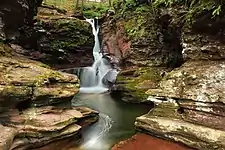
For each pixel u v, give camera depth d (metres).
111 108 13.52
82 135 10.02
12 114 8.31
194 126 8.56
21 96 8.36
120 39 18.70
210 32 11.00
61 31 19.81
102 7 28.17
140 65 16.39
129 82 15.42
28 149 7.97
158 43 16.42
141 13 17.94
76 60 20.44
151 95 10.69
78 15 24.22
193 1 11.72
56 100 9.30
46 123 8.40
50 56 19.27
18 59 11.39
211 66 10.34
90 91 17.33
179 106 9.78
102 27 21.98
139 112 12.88
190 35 11.69
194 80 9.98
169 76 11.07
